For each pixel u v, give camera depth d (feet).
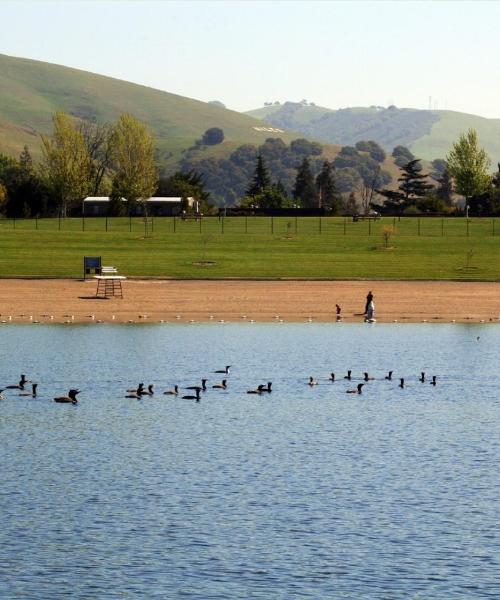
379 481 201.46
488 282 545.03
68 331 405.59
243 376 317.83
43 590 149.89
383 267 588.09
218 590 150.10
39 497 189.26
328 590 150.41
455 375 323.57
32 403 274.77
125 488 195.62
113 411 266.36
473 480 202.80
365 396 289.94
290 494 192.54
